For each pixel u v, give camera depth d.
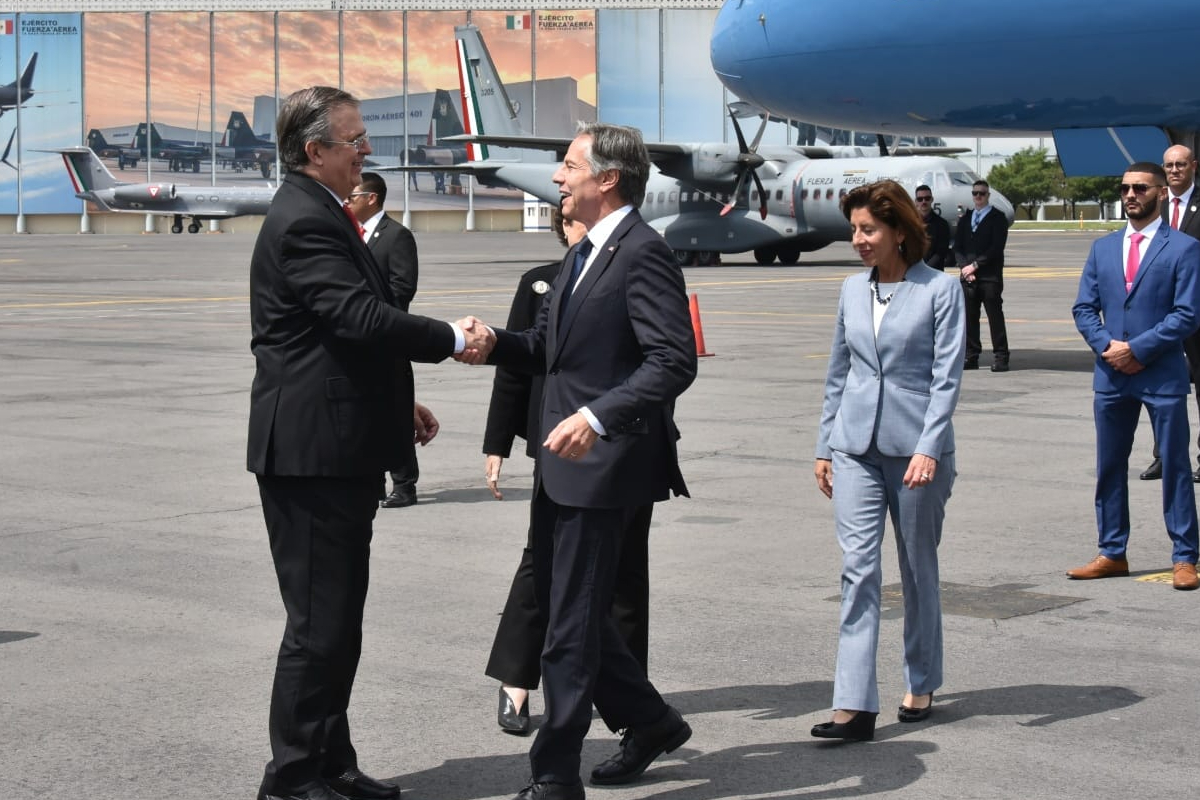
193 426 12.32
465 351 4.28
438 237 80.62
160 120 94.50
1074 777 4.53
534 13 92.62
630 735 4.63
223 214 89.06
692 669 5.69
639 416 4.11
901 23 13.52
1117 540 7.11
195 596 6.78
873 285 5.09
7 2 93.31
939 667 5.14
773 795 4.45
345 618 4.32
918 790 4.45
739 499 9.12
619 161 4.22
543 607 4.48
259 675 5.59
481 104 57.22
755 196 43.12
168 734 4.94
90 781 4.50
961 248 16.02
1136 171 7.07
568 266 4.36
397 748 4.86
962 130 14.90
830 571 7.28
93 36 93.62
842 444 5.09
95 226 95.50
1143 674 5.60
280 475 4.23
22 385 15.22
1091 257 7.26
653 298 4.16
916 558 5.08
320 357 4.21
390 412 4.32
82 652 5.89
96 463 10.48
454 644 6.02
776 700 5.33
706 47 91.94
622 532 4.33
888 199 4.99
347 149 4.21
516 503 9.12
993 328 16.02
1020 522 8.38
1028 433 11.73
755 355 18.02
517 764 4.72
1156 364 6.92
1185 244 6.95
